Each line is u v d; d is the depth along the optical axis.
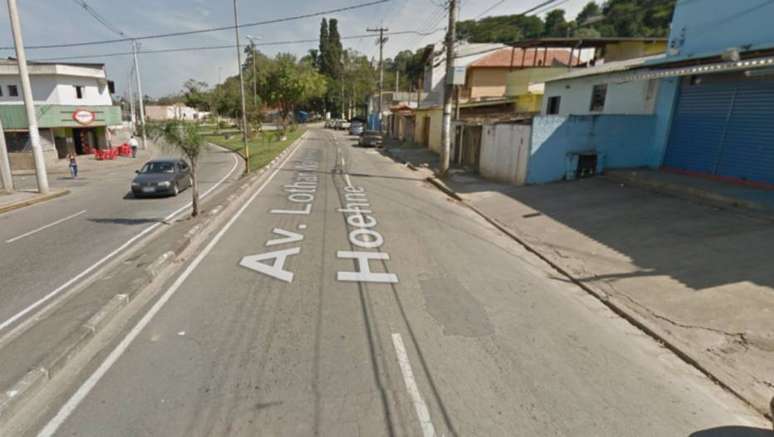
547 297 5.45
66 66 28.75
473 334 4.35
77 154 30.45
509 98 24.14
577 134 12.19
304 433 2.89
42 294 5.46
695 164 10.57
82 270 6.37
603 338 4.41
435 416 3.11
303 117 83.69
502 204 10.82
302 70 49.31
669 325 4.62
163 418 3.00
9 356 3.60
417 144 31.06
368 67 83.31
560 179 12.44
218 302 4.93
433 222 9.28
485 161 15.41
